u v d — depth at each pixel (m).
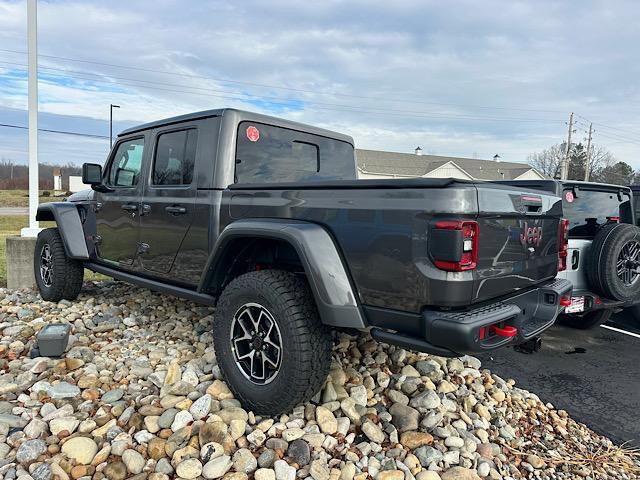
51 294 4.91
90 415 2.62
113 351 3.53
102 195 4.39
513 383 3.69
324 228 2.55
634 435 3.06
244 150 3.32
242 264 3.23
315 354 2.51
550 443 2.88
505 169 41.69
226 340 2.81
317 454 2.36
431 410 2.85
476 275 2.23
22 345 3.53
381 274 2.33
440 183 2.15
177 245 3.48
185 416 2.51
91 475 2.18
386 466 2.37
